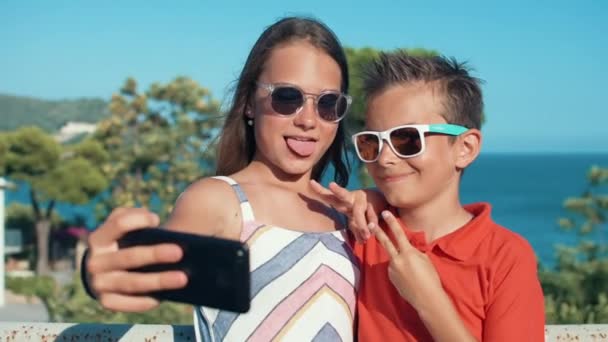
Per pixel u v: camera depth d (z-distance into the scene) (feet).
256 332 6.75
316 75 7.39
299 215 7.41
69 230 128.57
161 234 4.34
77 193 111.14
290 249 6.97
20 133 109.91
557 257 39.75
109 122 123.75
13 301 88.02
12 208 128.16
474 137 7.11
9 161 108.78
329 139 7.63
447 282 6.64
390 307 6.93
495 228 6.91
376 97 7.09
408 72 7.02
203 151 8.96
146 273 4.17
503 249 6.68
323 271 7.04
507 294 6.48
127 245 4.43
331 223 7.61
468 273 6.64
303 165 7.48
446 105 6.93
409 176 6.95
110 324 6.91
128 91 124.16
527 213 262.47
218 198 6.88
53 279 96.27
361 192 7.19
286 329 6.77
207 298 4.15
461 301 6.59
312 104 7.38
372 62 7.43
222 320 6.78
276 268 6.88
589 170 59.26
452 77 7.04
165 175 122.83
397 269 6.38
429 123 6.90
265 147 7.52
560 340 6.85
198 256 4.20
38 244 115.44
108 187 120.37
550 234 209.26
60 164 114.01
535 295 6.53
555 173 534.78
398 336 6.86
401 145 6.89
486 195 341.62
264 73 7.55
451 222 7.07
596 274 33.83
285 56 7.43
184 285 4.14
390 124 6.95
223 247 4.14
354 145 7.22
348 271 7.20
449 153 7.01
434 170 6.92
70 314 41.93
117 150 123.34
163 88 123.03
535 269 6.70
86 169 112.16
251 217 7.00
